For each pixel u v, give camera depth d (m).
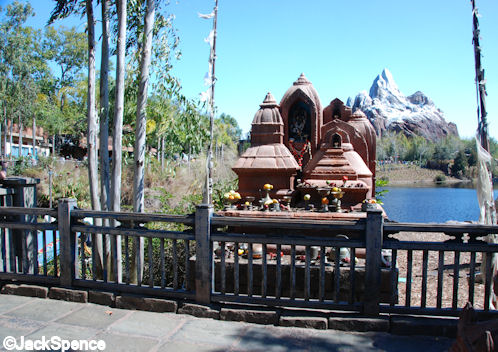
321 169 5.77
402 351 2.60
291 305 3.05
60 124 29.73
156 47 5.19
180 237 3.28
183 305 3.22
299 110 6.68
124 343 2.71
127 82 5.48
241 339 2.77
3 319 3.11
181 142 5.65
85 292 3.47
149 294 3.36
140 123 4.67
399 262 6.89
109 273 5.00
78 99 33.34
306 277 3.04
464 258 6.95
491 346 1.61
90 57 4.94
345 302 3.00
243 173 6.00
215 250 4.52
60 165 19.67
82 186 15.38
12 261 4.14
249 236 3.11
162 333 2.87
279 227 3.06
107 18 4.91
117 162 4.64
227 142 30.36
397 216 17.38
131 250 5.98
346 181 5.60
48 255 7.44
